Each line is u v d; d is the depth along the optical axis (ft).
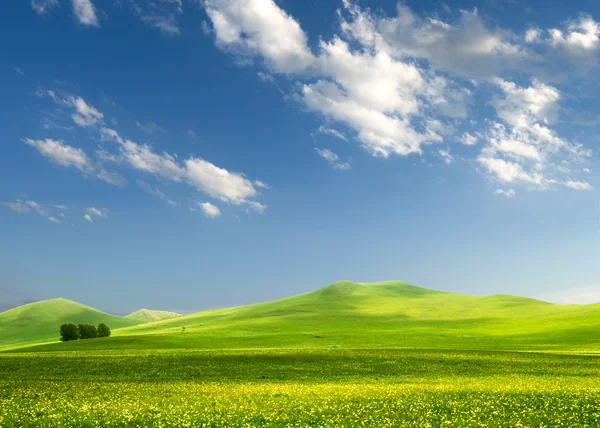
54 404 96.58
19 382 136.77
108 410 89.25
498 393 110.83
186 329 566.36
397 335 416.67
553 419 78.69
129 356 218.79
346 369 171.22
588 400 97.66
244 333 457.68
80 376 151.33
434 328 495.41
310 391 116.88
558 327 424.46
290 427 74.38
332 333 438.40
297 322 579.48
